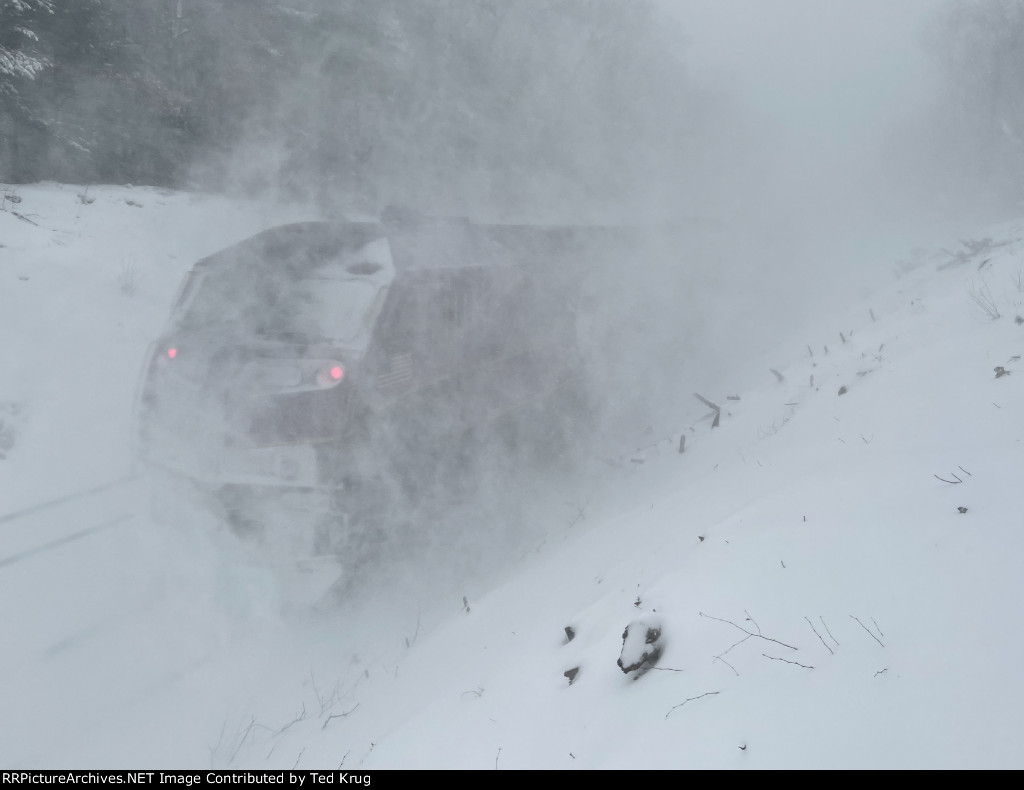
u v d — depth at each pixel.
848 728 1.64
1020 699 1.52
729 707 1.89
